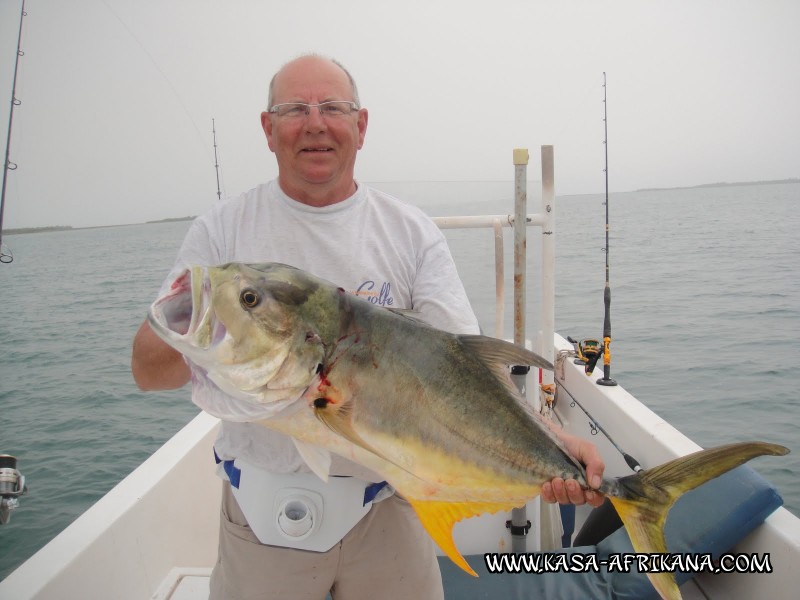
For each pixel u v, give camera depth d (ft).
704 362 28.32
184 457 10.37
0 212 11.21
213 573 7.11
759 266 58.23
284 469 6.29
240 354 5.27
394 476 5.75
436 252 6.86
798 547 7.71
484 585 9.46
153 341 5.86
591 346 14.87
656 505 6.25
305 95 6.13
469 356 5.93
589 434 13.80
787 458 18.20
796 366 27.04
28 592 6.82
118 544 8.30
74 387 32.22
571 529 13.12
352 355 5.56
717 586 8.98
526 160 10.06
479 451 5.87
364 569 6.64
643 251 73.61
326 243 6.45
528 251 11.39
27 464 23.03
